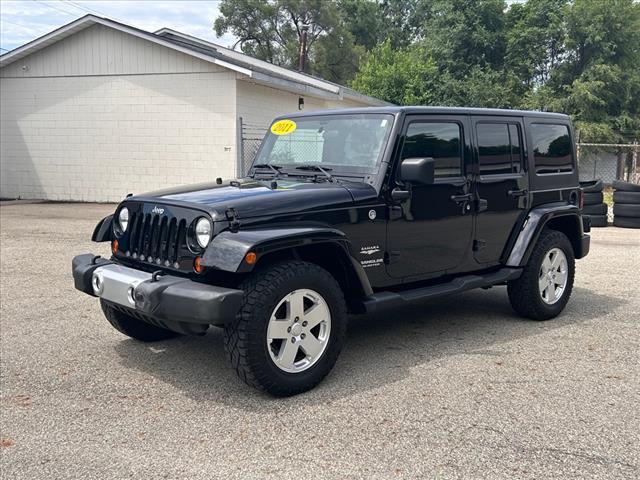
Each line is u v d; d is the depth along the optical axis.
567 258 6.09
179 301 3.74
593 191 13.05
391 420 3.71
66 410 3.89
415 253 4.91
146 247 4.35
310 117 5.32
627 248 10.32
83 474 3.12
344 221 4.40
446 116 5.09
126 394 4.14
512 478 3.06
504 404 3.95
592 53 37.47
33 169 19.25
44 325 5.74
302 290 4.04
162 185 18.06
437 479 3.05
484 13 41.50
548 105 36.44
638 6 37.12
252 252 3.72
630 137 35.06
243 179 5.08
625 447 3.39
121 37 17.77
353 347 5.13
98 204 18.16
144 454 3.32
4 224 13.17
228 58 20.25
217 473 3.12
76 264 4.60
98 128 18.42
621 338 5.39
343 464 3.20
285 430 3.59
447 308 6.48
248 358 3.82
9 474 3.13
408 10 63.47
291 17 51.88
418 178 4.35
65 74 18.47
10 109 19.20
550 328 5.71
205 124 17.34
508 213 5.63
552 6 39.16
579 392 4.15
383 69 39.59
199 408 3.91
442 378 4.41
